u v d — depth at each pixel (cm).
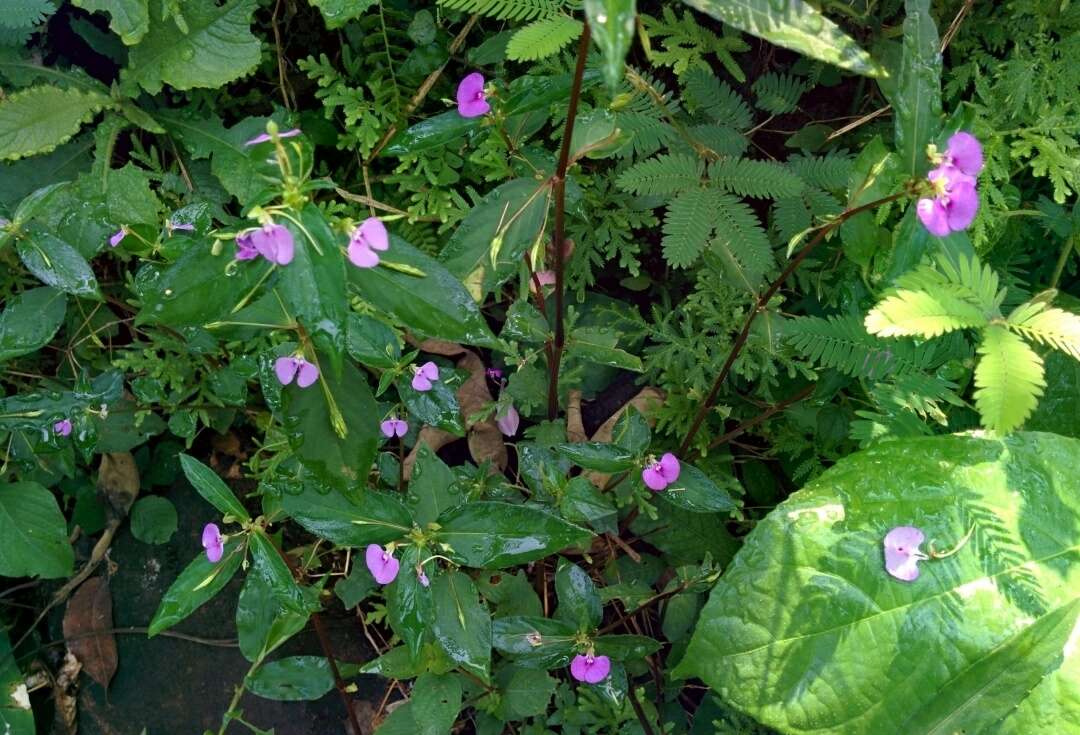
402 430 47
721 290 50
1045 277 50
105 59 54
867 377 45
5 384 55
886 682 38
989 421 34
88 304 54
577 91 34
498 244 37
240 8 49
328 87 53
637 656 43
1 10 46
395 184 54
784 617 39
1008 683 36
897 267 39
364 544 39
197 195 52
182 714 52
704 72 50
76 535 56
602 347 45
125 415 54
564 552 51
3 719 51
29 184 50
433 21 50
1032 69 47
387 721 45
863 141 52
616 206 52
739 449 54
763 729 47
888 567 38
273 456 54
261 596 42
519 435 55
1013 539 38
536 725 49
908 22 36
